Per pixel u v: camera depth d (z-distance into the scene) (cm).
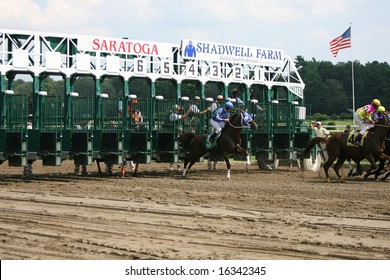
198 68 2281
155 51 2166
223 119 1869
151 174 2111
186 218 1164
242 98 2439
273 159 2348
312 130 2416
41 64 1972
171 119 2039
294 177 2011
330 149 1842
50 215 1204
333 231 1029
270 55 2505
